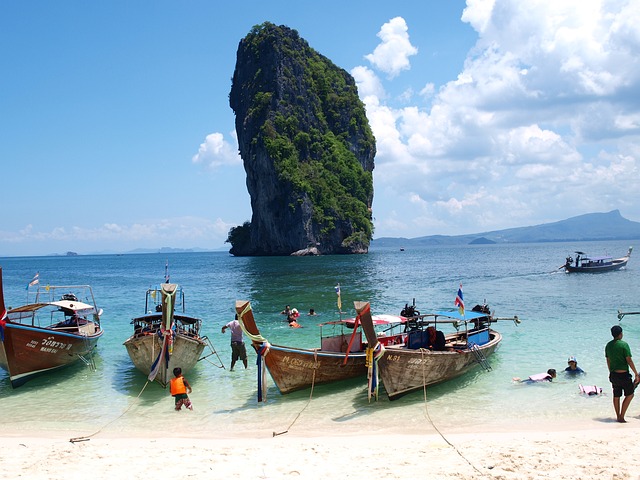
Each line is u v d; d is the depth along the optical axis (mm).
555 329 19859
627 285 37312
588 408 10805
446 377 12805
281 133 121812
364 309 11086
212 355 16562
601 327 20141
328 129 135375
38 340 13664
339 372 12898
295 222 115812
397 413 10859
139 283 55125
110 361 16344
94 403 12008
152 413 11188
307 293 36031
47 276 73688
